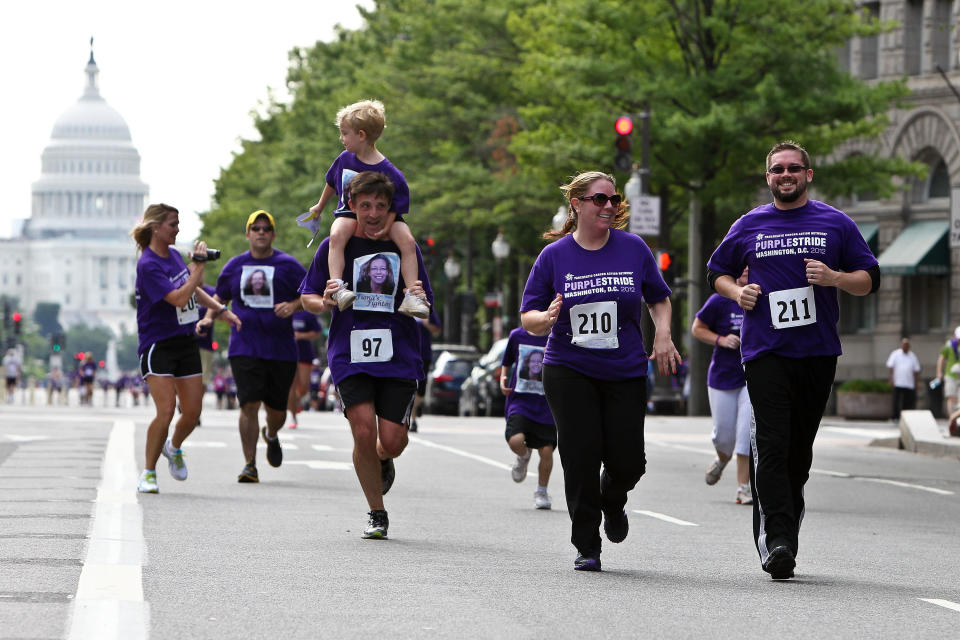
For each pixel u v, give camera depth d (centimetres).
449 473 4422
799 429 2370
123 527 2695
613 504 2398
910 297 11156
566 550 2614
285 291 3844
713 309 3675
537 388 3462
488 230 13300
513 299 13912
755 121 9219
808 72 9281
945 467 5209
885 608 2016
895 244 11088
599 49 9556
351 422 2641
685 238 12488
